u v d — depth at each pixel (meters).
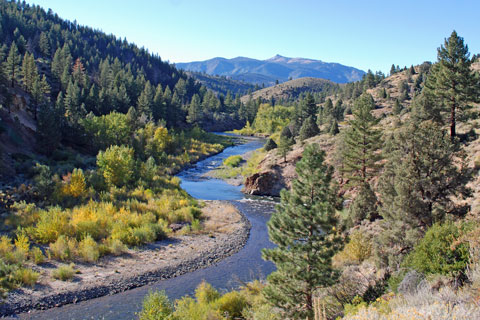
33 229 27.69
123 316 18.47
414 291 9.52
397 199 18.02
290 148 57.62
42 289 20.41
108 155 44.00
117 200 38.88
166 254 27.66
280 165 56.50
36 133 57.69
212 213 40.66
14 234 27.16
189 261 26.59
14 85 86.94
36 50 160.12
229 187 57.28
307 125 74.44
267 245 31.39
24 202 33.44
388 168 25.55
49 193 36.56
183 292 21.67
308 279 14.77
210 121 172.88
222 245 30.52
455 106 38.97
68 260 24.58
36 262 23.33
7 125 56.66
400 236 17.27
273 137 127.94
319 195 16.02
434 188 17.92
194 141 100.62
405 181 18.25
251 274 24.70
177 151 83.56
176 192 46.44
